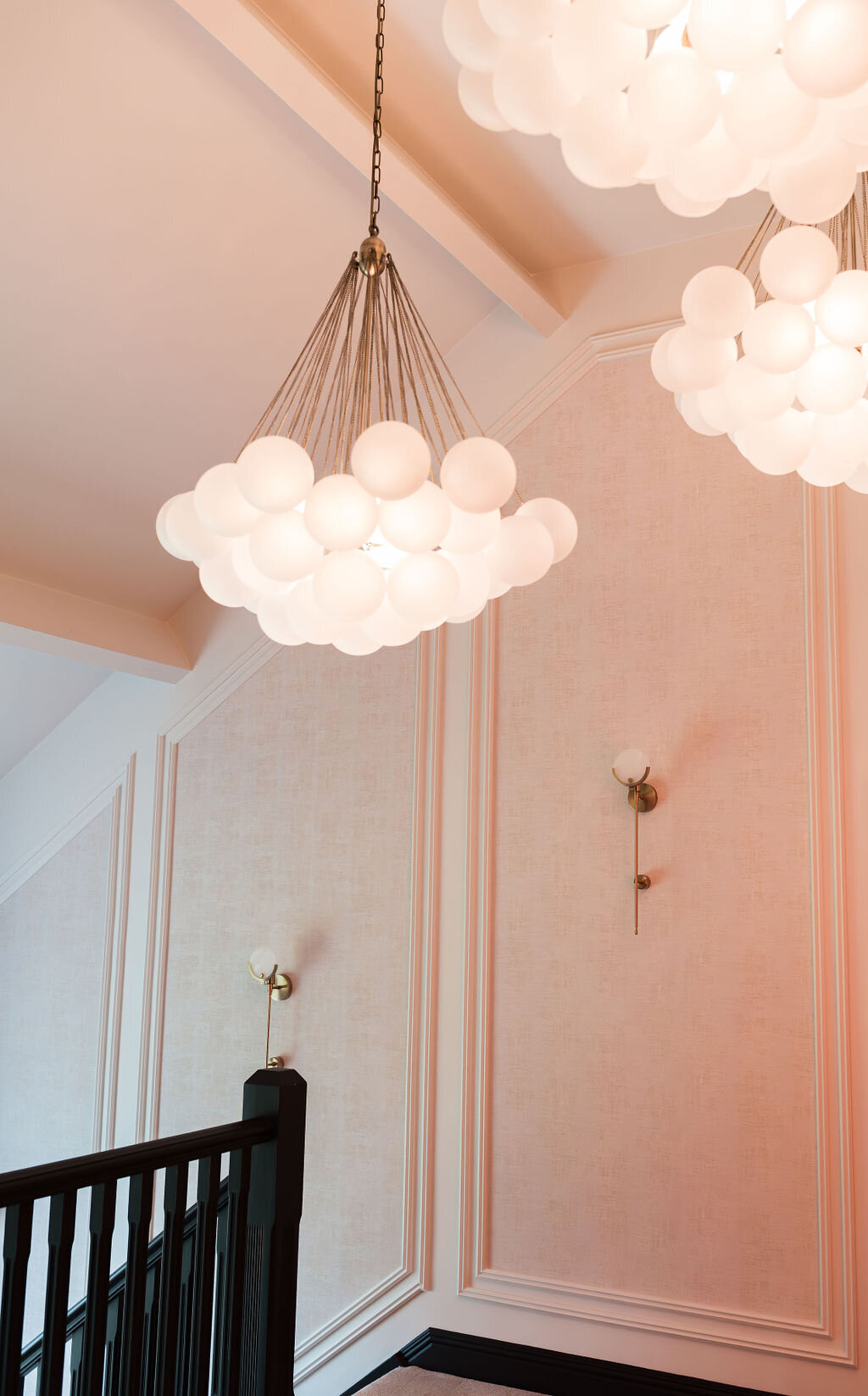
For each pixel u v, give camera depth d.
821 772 3.23
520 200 3.47
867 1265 2.97
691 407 1.65
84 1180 1.84
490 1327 3.38
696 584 3.49
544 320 3.76
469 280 3.79
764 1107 3.16
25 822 4.85
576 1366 3.23
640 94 1.15
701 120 1.15
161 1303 2.02
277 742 4.18
